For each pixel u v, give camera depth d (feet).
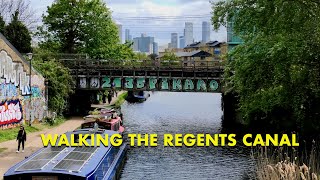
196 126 134.62
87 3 187.73
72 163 50.70
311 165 60.95
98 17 189.26
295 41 63.72
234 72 78.74
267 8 64.90
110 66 143.23
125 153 84.17
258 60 69.56
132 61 152.76
